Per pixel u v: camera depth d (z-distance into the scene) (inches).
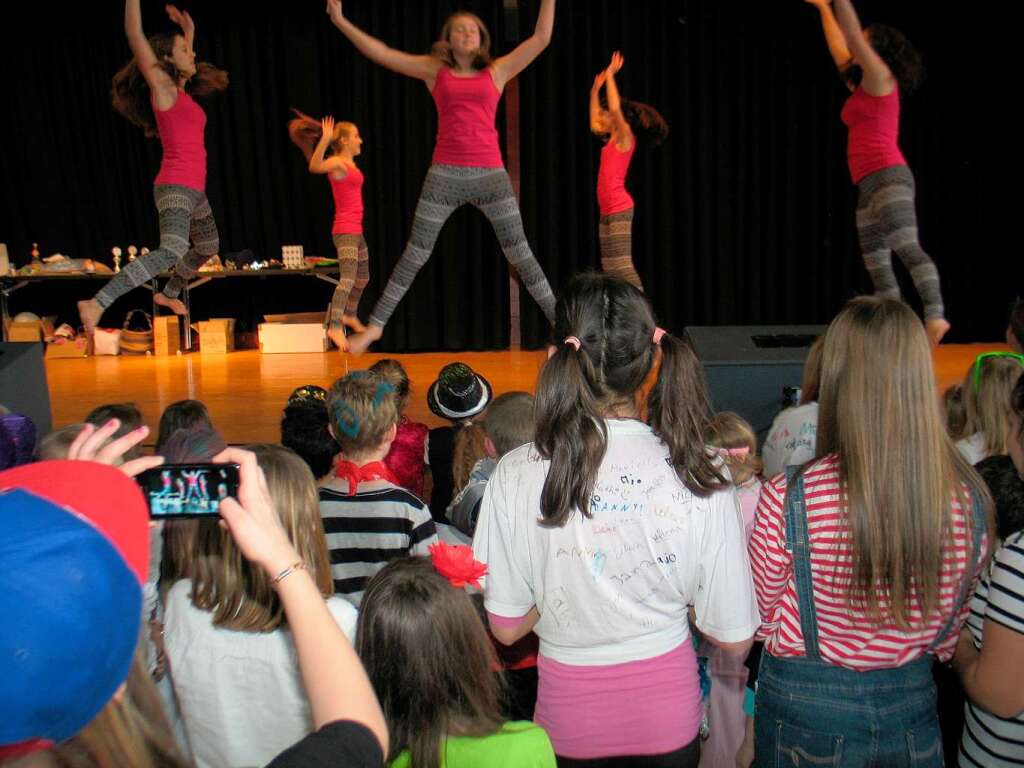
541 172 301.4
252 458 33.8
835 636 50.3
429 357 290.2
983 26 295.0
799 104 302.0
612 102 236.1
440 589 46.3
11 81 304.7
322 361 272.2
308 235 311.9
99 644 21.5
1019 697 47.8
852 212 306.7
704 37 296.5
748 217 309.1
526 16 290.7
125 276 166.4
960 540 49.0
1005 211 306.0
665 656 53.2
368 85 298.2
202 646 50.2
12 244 313.4
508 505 53.3
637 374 53.4
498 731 45.6
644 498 51.1
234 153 307.3
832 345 50.9
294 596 31.7
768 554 51.8
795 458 83.4
